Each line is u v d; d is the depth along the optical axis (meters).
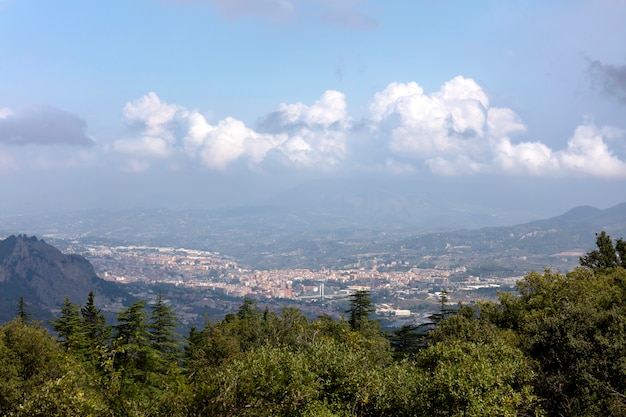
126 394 15.39
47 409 13.39
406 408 19.70
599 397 22.42
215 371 18.55
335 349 21.12
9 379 22.64
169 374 16.19
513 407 19.31
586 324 24.92
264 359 17.31
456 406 18.75
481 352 21.58
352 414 19.62
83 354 23.25
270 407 15.66
